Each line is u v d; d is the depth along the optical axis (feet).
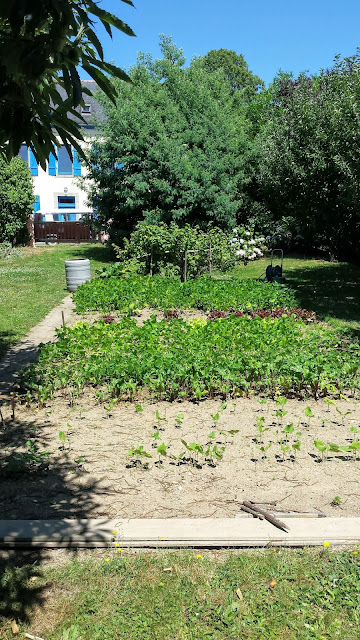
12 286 47.88
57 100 7.02
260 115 84.53
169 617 8.95
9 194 74.90
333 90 46.78
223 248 49.03
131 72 69.41
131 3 6.06
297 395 19.51
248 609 9.12
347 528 11.08
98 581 9.74
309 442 15.57
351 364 20.61
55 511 11.97
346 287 45.83
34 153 7.59
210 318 32.58
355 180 38.09
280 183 51.80
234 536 10.78
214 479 13.39
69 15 5.60
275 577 9.84
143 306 37.50
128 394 19.47
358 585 9.55
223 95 75.10
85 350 23.32
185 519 11.39
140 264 47.93
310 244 72.18
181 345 22.97
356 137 37.73
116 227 70.44
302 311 33.73
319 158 45.96
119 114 62.23
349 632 8.65
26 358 25.00
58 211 105.29
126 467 14.05
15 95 6.67
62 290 45.55
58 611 9.10
